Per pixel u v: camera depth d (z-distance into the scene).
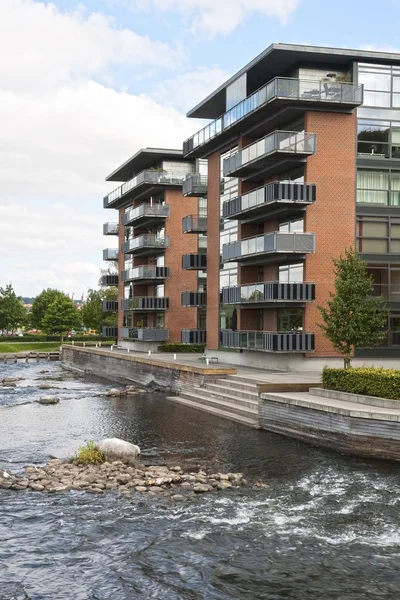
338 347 23.75
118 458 18.55
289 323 32.97
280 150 30.39
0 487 16.23
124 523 13.59
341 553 11.96
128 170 58.41
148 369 39.41
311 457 18.94
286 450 19.91
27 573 11.30
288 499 15.03
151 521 13.68
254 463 18.36
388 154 31.91
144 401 32.03
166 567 11.48
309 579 10.97
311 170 31.11
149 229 56.12
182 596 10.44
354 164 31.50
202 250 49.97
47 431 23.64
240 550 12.15
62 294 95.38
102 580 11.02
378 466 17.73
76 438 22.30
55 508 14.58
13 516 14.07
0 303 93.88
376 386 20.19
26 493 15.75
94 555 12.02
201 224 44.97
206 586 10.77
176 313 51.09
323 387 23.14
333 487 15.90
